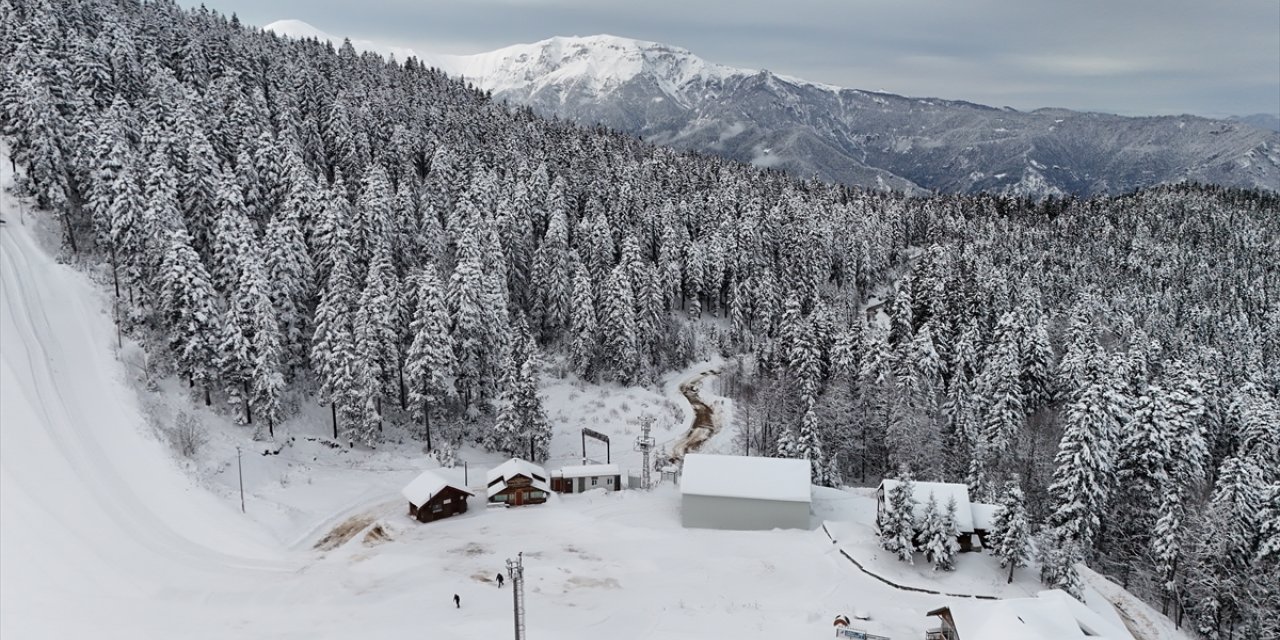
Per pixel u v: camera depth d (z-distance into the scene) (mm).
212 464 61969
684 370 105438
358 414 71062
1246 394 80750
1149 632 51188
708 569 52594
